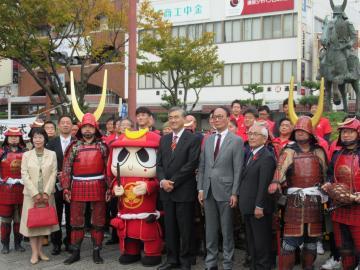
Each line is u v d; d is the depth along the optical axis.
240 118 8.34
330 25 12.56
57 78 18.66
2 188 7.10
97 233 6.70
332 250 6.10
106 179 6.74
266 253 5.66
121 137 6.65
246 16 30.97
